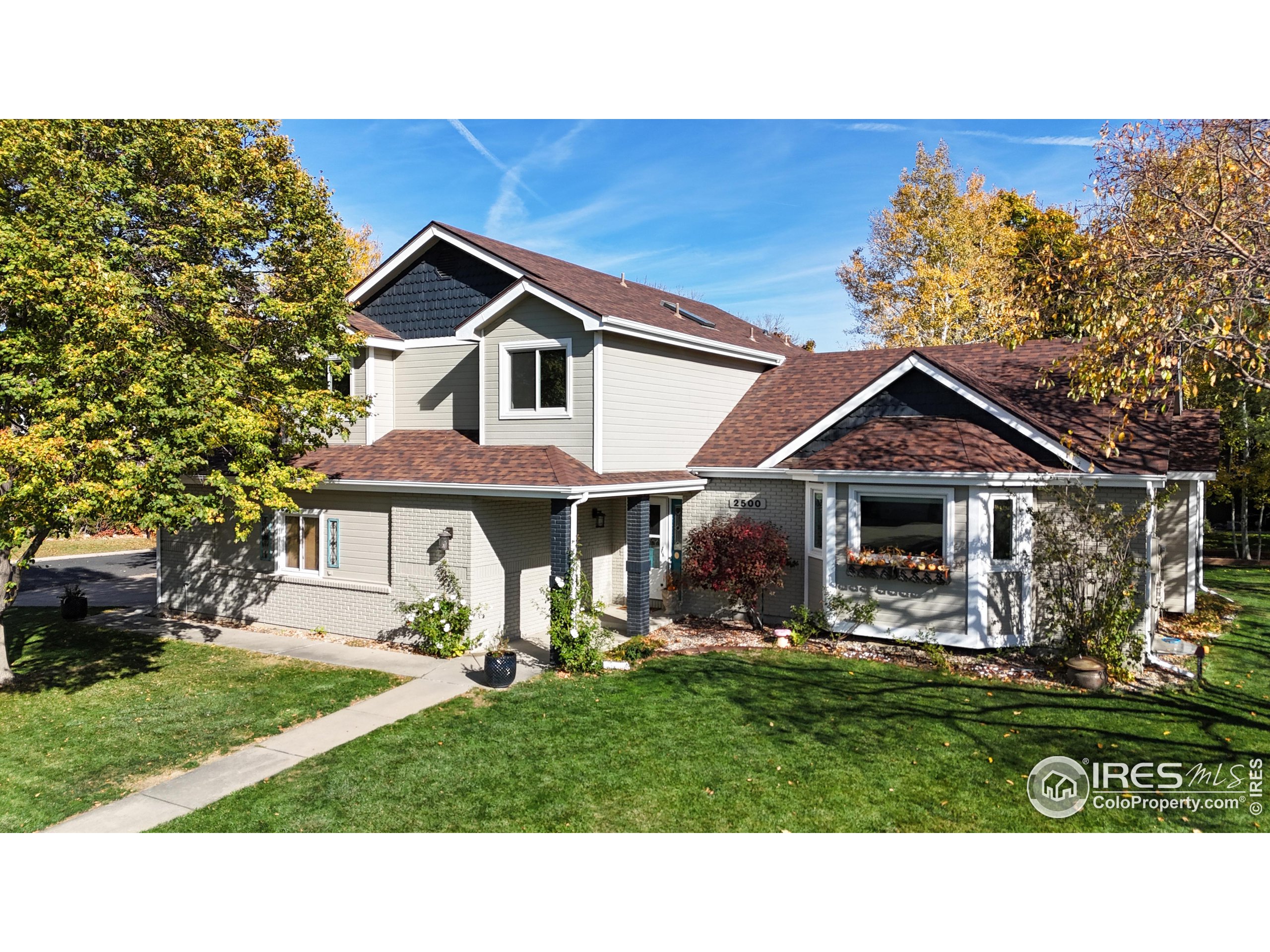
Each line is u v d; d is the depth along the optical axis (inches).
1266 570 880.9
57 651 560.7
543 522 623.8
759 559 577.0
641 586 575.8
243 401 515.5
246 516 470.3
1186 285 443.2
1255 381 470.3
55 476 366.0
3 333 429.4
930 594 523.5
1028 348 719.7
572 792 312.2
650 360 602.5
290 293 554.6
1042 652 514.6
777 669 489.4
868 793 309.1
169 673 497.7
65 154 438.3
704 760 342.3
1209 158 506.3
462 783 321.7
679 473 631.2
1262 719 385.1
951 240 1304.1
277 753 358.0
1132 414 562.3
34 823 290.8
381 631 576.4
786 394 739.4
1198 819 286.8
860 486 546.0
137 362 402.6
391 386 674.2
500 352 579.5
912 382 581.9
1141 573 500.1
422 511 554.9
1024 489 509.7
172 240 493.4
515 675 467.8
